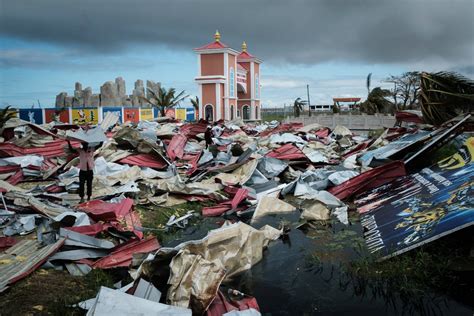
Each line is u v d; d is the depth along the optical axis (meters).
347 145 24.92
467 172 9.61
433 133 15.14
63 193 12.48
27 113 38.03
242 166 15.09
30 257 7.39
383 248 7.95
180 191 12.72
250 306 5.93
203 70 50.19
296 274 7.51
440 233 7.17
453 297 6.43
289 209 11.52
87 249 7.76
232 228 7.88
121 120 41.50
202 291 5.86
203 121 24.97
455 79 17.78
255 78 59.25
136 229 9.51
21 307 5.96
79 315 5.80
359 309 6.21
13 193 11.01
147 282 5.91
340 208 11.30
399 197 10.62
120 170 14.24
